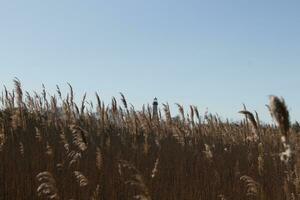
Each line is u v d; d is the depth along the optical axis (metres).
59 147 13.38
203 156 14.17
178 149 15.06
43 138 14.34
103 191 10.05
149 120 15.72
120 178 10.50
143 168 11.92
